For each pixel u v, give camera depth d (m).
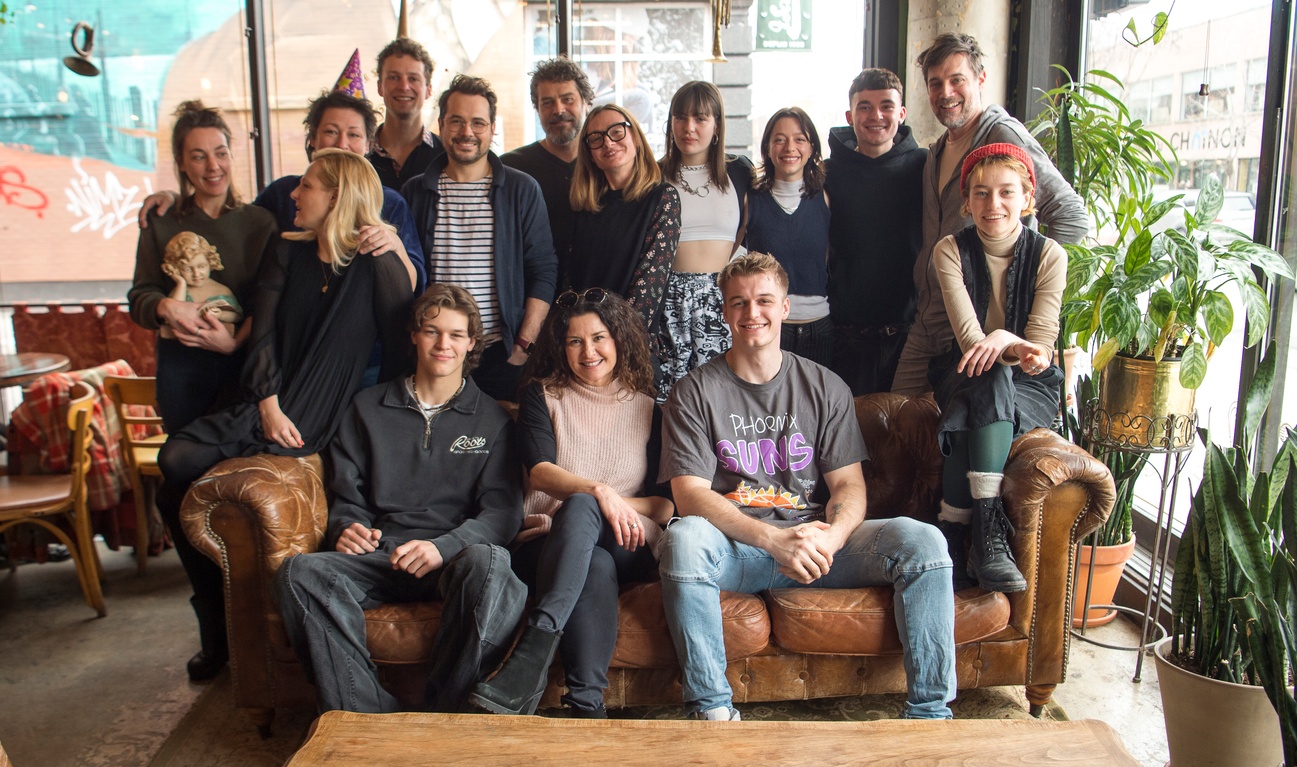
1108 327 2.23
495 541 2.21
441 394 2.35
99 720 2.33
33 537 3.26
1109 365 2.37
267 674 2.16
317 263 2.39
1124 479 2.64
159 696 2.46
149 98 4.55
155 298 2.45
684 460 2.24
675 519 2.16
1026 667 2.23
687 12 4.27
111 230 4.69
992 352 2.22
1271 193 2.42
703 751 1.38
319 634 2.00
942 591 2.03
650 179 2.68
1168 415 2.30
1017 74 3.41
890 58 3.71
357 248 2.35
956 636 2.13
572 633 2.01
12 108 4.49
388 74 3.05
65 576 3.31
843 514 2.18
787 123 2.75
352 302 2.36
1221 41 2.63
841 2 3.92
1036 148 2.61
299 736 2.25
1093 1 3.26
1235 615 1.88
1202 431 2.02
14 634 2.83
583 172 2.72
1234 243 2.24
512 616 2.02
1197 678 1.88
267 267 2.43
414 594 2.15
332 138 2.81
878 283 2.92
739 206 2.82
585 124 2.66
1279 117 2.38
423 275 2.57
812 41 4.01
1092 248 2.49
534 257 2.76
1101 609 2.75
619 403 2.37
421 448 2.32
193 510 2.09
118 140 4.59
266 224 2.57
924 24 3.48
